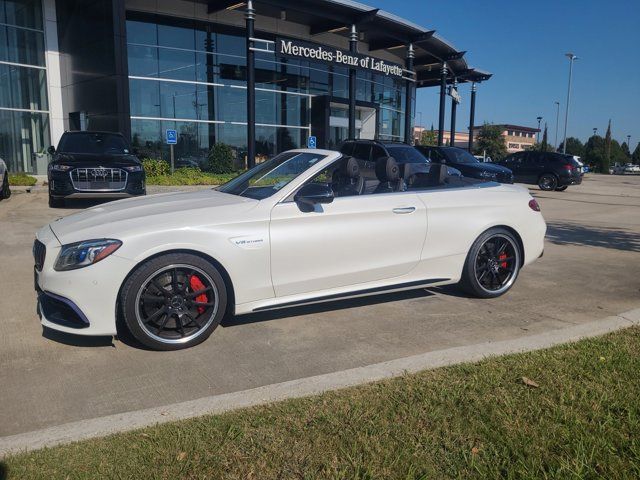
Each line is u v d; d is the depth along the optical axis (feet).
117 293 12.66
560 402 10.03
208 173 66.08
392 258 16.02
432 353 12.70
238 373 12.16
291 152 17.53
